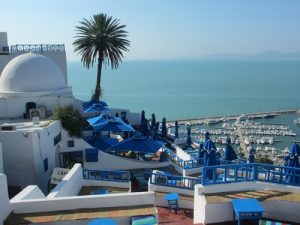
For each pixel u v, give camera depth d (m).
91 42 44.78
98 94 45.91
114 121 29.98
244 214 12.59
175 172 26.28
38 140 21.62
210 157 19.22
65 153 26.20
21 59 31.55
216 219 13.64
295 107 118.31
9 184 21.50
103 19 44.72
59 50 40.84
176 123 38.97
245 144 68.38
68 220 13.16
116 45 45.44
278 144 69.88
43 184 22.30
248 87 194.38
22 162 21.20
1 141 21.12
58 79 32.72
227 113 105.69
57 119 26.03
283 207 13.79
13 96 29.91
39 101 30.17
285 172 15.06
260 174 16.16
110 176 21.25
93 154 26.42
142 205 14.51
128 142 26.30
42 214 13.55
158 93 164.25
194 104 127.38
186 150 33.56
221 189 14.61
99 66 45.75
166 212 17.88
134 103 130.88
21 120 28.77
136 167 27.03
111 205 14.38
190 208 18.27
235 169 14.91
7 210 13.22
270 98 144.75
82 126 29.00
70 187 17.83
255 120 93.50
